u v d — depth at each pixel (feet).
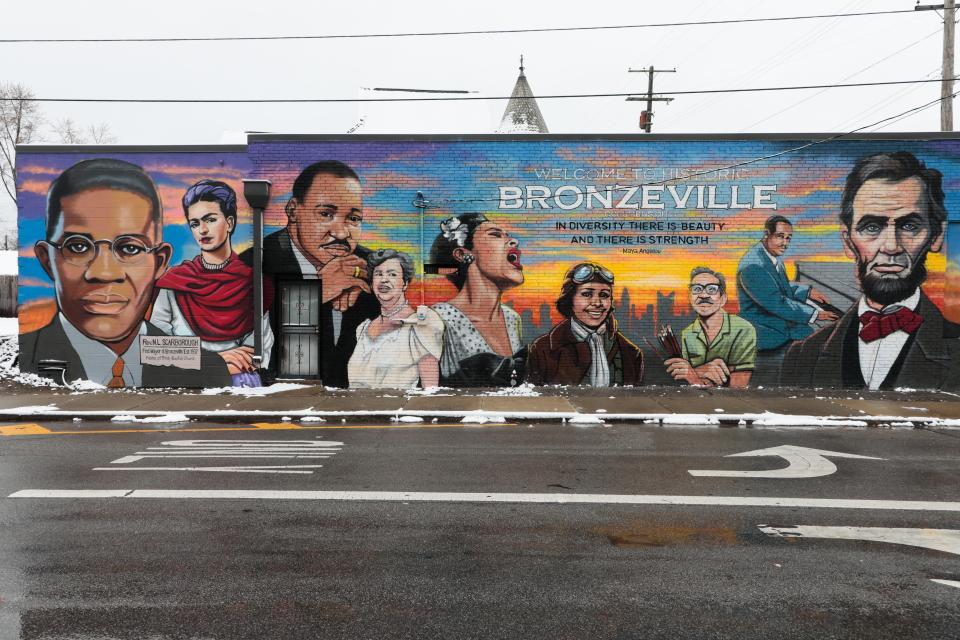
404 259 50.65
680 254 50.29
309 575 18.15
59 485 26.53
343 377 50.96
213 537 20.93
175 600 16.66
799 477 28.04
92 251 51.11
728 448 33.50
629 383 50.60
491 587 17.47
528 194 50.37
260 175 50.57
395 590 17.26
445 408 42.96
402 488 26.30
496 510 23.67
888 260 49.32
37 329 51.55
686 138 49.93
